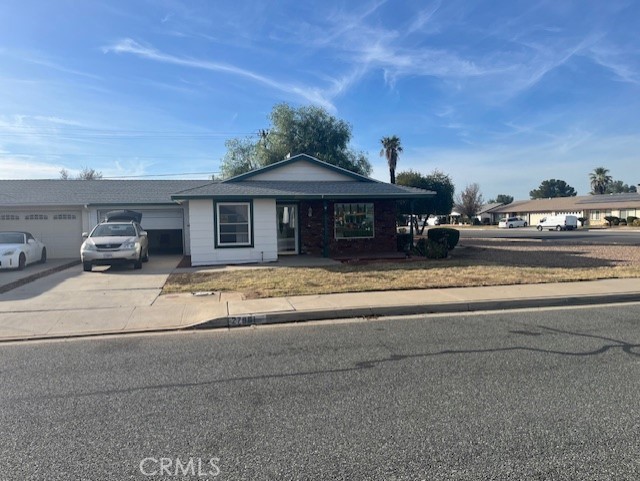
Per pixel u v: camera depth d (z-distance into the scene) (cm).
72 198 2120
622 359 577
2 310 922
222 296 1034
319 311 862
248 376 540
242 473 329
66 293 1103
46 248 2030
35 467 342
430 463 338
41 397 482
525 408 431
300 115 3712
